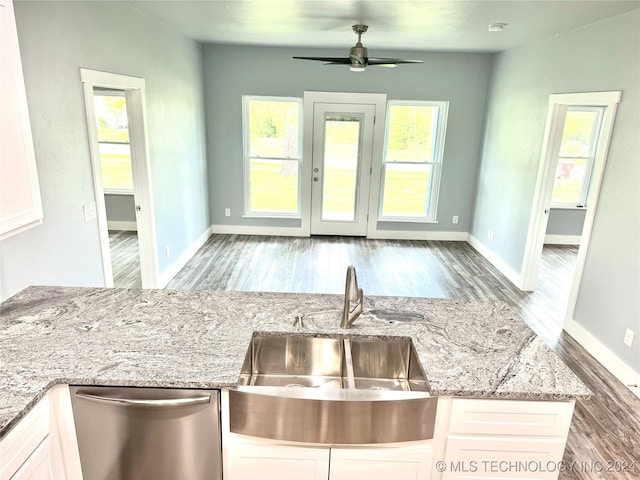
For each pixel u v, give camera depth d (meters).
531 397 1.48
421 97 5.76
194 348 1.67
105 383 1.48
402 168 6.15
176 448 1.58
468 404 1.50
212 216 6.30
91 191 2.88
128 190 6.41
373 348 1.84
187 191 5.11
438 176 6.12
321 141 5.95
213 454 1.58
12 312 1.95
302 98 5.80
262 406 1.50
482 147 5.87
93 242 2.92
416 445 1.56
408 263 5.37
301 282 4.66
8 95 1.74
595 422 2.60
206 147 5.90
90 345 1.68
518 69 4.79
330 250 5.77
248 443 1.56
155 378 1.48
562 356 3.31
